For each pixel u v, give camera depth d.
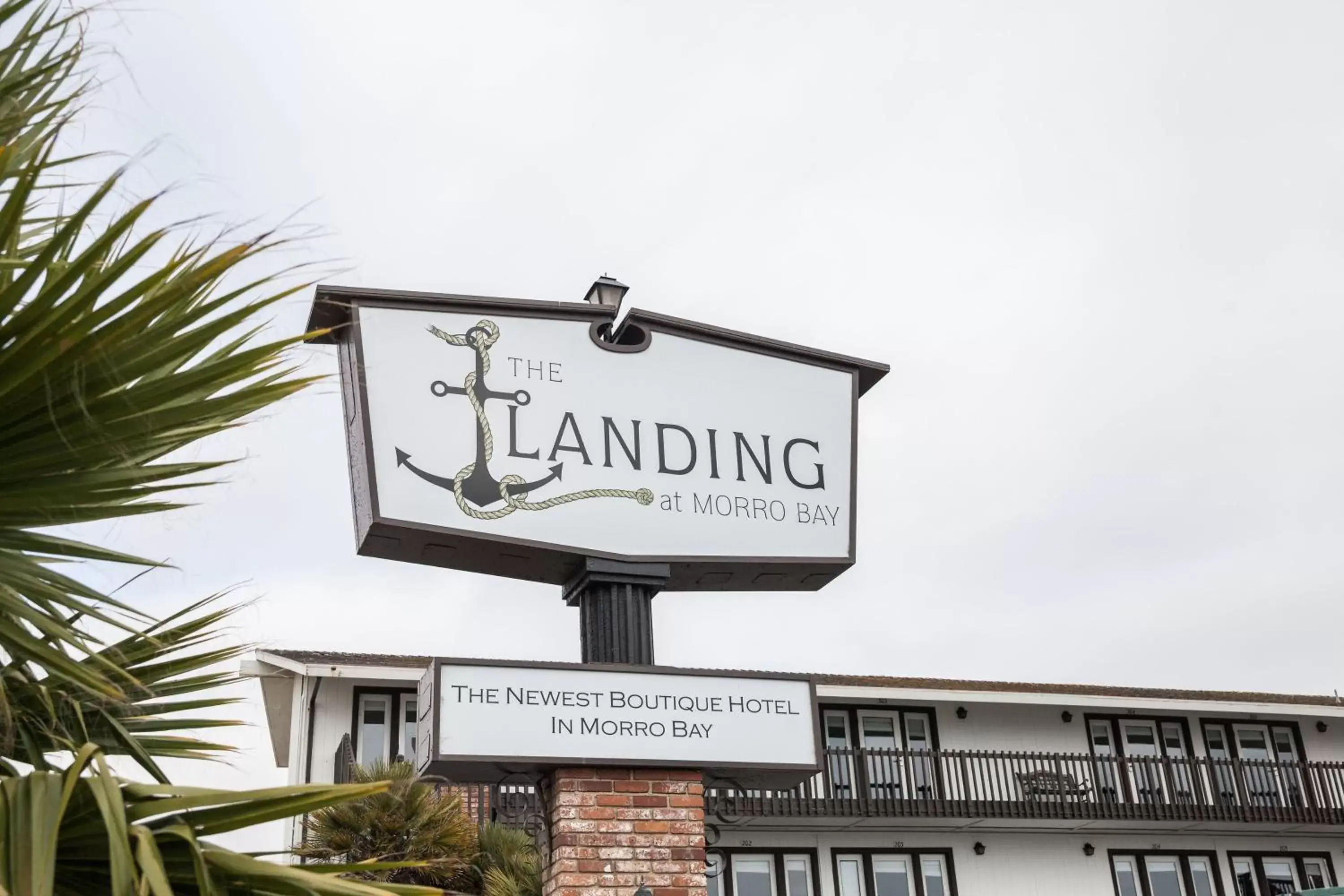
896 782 20.06
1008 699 20.94
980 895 20.39
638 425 8.38
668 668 7.77
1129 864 21.70
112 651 3.86
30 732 3.70
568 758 7.39
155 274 3.15
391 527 7.46
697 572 8.38
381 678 17.12
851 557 8.66
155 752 4.05
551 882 7.51
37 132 3.90
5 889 2.63
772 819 19.17
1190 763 21.70
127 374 3.23
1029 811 20.17
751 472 8.61
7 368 3.04
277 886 2.88
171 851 2.90
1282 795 22.56
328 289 7.76
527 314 8.27
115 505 3.57
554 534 7.91
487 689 7.39
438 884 11.48
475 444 7.85
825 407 9.00
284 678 17.41
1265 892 22.17
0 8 3.86
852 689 20.17
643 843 7.46
